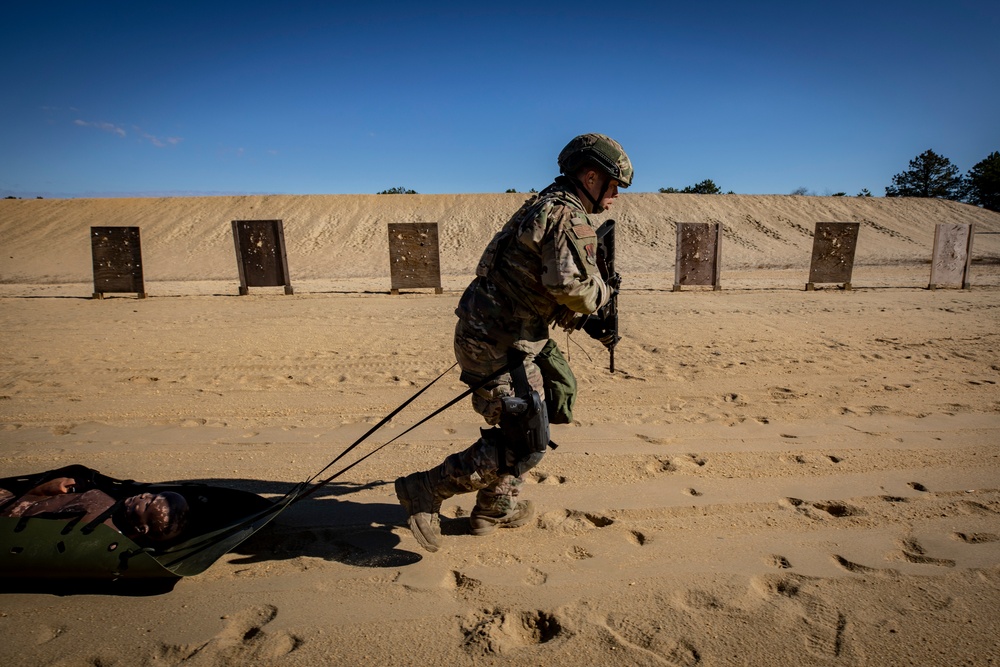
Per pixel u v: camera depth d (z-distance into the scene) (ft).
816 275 47.98
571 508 10.59
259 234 45.34
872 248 102.42
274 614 7.73
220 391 18.47
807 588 8.15
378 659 6.86
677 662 6.75
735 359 22.25
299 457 13.19
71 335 27.73
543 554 9.18
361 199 127.85
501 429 9.20
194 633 7.36
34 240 104.99
